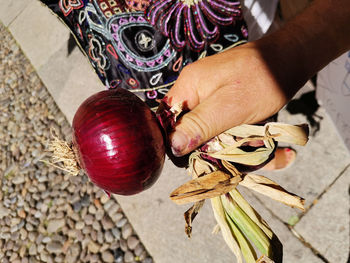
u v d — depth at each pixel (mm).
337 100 431
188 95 247
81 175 619
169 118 217
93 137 192
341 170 456
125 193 220
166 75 396
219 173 227
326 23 229
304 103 513
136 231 521
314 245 432
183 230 492
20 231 601
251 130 247
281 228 450
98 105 198
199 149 248
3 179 679
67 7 366
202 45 379
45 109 736
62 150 247
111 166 194
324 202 448
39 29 866
